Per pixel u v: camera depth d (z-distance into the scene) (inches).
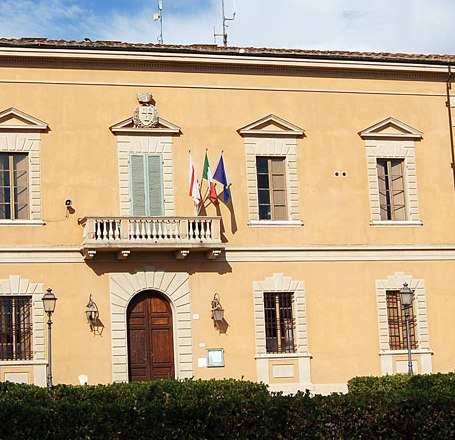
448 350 1398.9
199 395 780.0
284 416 783.1
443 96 1457.9
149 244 1266.0
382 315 1375.5
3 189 1264.8
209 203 1332.4
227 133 1350.9
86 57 1298.0
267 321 1337.4
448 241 1423.5
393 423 807.1
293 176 1369.3
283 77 1386.6
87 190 1286.9
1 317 1242.0
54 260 1262.3
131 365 1280.8
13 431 721.0
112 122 1307.8
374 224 1392.7
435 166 1435.8
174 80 1341.0
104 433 740.0
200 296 1309.1
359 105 1413.6
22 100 1280.8
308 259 1358.3
